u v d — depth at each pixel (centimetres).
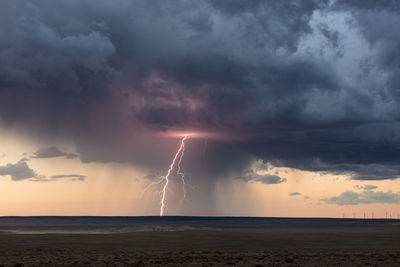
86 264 3950
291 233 13338
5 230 14550
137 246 7619
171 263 3906
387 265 3653
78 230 14500
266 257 4403
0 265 3878
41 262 4128
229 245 7981
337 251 5772
